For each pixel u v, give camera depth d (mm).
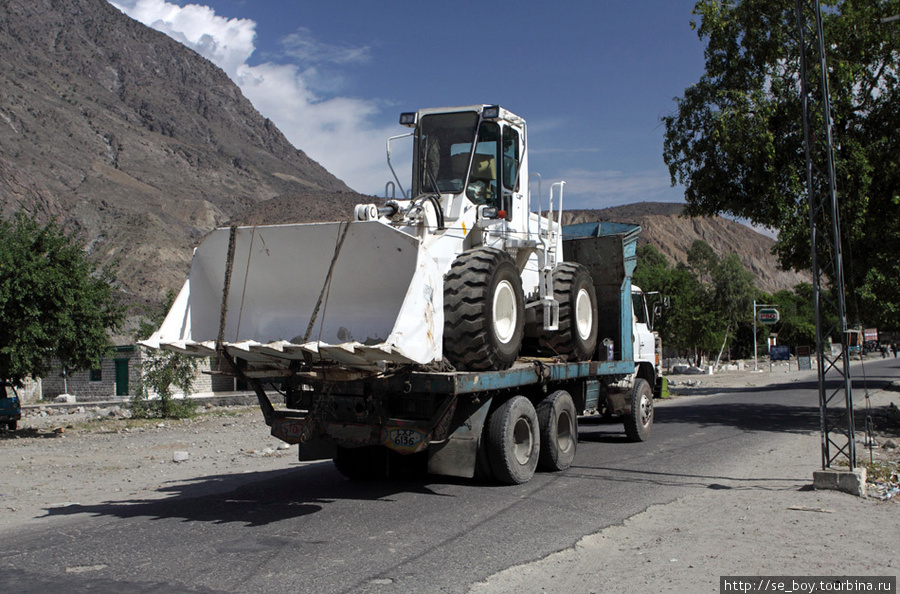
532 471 9578
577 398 11555
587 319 11734
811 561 5992
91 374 36156
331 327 7914
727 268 66188
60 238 20906
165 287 117812
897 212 18703
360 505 8227
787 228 19359
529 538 6676
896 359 74000
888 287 19609
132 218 149125
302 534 6906
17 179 156000
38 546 6641
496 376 8586
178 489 9875
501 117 10258
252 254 8367
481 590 5289
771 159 19172
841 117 18375
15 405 20984
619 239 12766
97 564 6020
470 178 10016
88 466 12805
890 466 11031
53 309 20188
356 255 7832
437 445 8742
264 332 8266
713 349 57438
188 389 24781
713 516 7590
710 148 21016
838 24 18031
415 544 6496
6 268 18922
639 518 7488
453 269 8625
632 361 13367
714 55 21281
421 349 7355
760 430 15898
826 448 9195
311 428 8281
